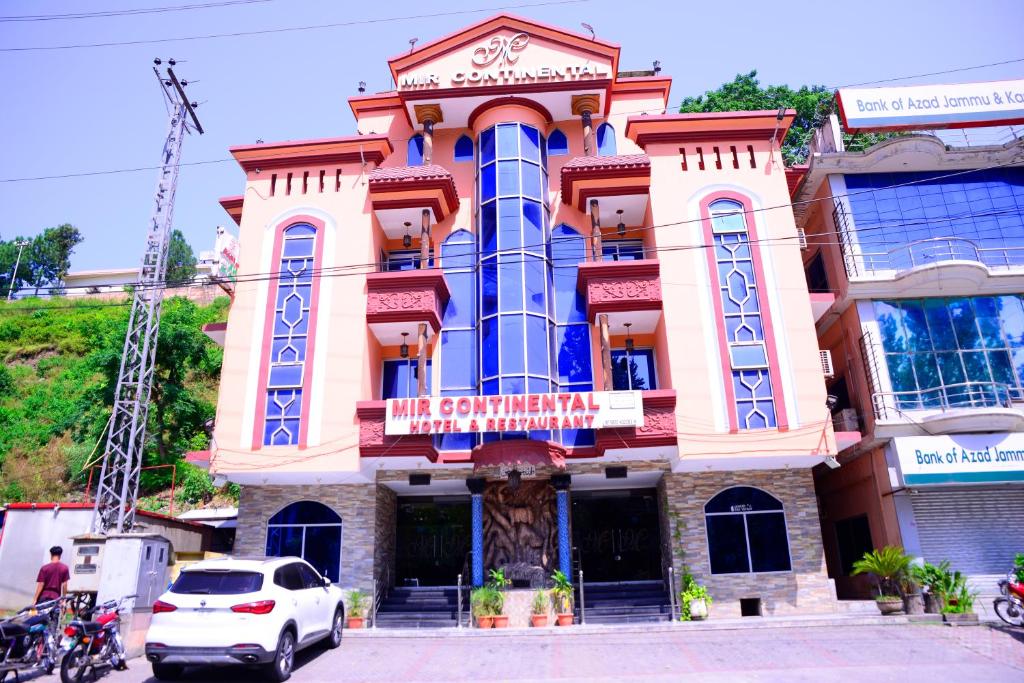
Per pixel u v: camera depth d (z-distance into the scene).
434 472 19.09
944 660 11.23
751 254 19.14
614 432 17.17
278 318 19.19
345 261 19.59
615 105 22.69
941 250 19.98
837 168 20.67
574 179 19.70
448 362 19.62
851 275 19.61
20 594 17.95
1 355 43.28
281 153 20.66
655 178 19.92
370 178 19.88
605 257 21.28
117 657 11.37
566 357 19.72
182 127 21.22
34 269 64.81
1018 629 13.31
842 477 20.59
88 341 44.41
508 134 21.06
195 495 29.41
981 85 21.12
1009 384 18.61
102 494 18.59
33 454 31.62
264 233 20.03
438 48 21.67
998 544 17.36
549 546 18.72
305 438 17.97
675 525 18.12
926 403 18.47
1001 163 20.59
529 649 13.09
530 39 21.58
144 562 13.89
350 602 17.58
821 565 17.59
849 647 12.33
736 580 17.61
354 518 18.64
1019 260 19.72
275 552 18.52
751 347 18.33
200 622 9.99
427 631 15.16
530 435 17.94
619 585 19.64
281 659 10.54
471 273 20.58
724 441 17.48
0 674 10.46
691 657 11.98
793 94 34.53
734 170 19.97
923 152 20.33
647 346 20.47
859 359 19.42
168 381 31.22
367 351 18.97
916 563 17.06
